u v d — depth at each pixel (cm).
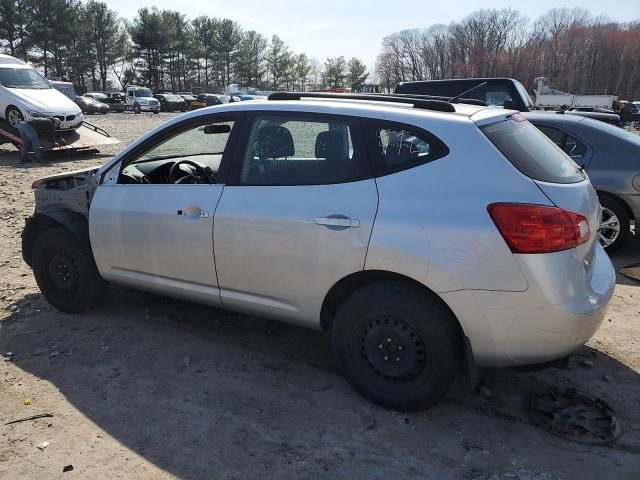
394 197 289
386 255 285
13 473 260
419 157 291
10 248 600
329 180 310
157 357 371
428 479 261
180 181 404
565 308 266
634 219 584
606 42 9175
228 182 342
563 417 305
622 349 388
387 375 304
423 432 294
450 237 272
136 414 308
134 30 7806
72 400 321
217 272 347
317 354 380
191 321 426
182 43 8250
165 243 363
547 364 283
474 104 387
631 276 536
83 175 462
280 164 328
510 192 270
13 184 1011
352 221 293
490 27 10469
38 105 1409
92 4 7656
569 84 9294
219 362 366
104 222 390
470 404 320
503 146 286
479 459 274
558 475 263
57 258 424
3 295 469
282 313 335
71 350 378
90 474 261
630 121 3812
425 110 312
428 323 284
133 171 422
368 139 305
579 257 274
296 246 312
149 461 271
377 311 296
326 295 313
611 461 273
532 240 262
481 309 271
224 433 293
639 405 322
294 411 312
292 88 9994
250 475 262
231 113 353
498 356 280
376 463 271
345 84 10319
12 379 342
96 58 7806
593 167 591
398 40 10912
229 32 9094
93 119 3428
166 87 8381
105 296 436
